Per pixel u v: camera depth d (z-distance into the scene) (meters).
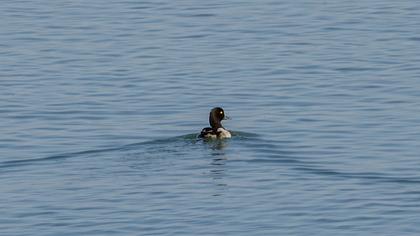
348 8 67.44
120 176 39.00
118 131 45.19
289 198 36.78
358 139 43.41
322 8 67.56
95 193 37.50
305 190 37.56
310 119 46.31
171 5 68.94
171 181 38.41
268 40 60.28
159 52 58.19
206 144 42.00
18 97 50.44
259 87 51.47
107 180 38.69
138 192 37.44
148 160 40.59
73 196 37.28
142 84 52.34
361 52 57.44
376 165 40.12
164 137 44.22
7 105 49.22
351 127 45.03
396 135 43.84
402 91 50.31
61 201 36.84
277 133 44.12
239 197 36.91
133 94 50.75
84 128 45.75
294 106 48.38
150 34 61.94
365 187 37.88
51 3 70.00
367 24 63.41
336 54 57.12
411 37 60.31
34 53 58.28
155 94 50.69
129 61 56.53
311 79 52.66
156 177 38.81
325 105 48.47
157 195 37.16
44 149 42.66
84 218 35.38
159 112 47.94
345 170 39.62
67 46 59.59
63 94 50.84
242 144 42.19
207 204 36.28
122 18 65.69
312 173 39.28
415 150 41.84
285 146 42.25
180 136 42.88
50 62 56.50
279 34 61.53
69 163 40.78
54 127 45.94
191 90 51.19
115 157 41.12
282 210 35.72
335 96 49.81
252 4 69.00
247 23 64.06
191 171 39.34
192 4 69.19
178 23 64.38
